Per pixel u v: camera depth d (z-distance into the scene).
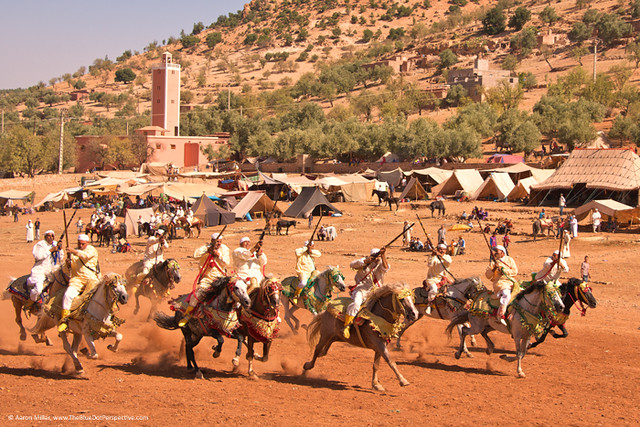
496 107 120.44
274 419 7.90
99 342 13.27
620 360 12.70
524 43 187.88
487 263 31.03
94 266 11.12
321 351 10.76
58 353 12.13
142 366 10.98
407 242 37.62
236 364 10.78
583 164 52.56
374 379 9.91
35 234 48.47
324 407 8.68
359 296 10.35
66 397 8.65
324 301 13.38
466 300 12.59
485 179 63.69
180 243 41.50
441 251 13.35
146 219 48.22
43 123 171.38
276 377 10.70
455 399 9.34
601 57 163.12
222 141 118.25
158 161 111.25
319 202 53.22
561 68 161.50
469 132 85.38
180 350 11.59
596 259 31.70
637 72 140.62
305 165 99.38
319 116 140.12
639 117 90.38
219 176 81.69
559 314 11.51
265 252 35.94
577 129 86.56
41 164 97.19
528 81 144.62
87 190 71.25
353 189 65.25
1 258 34.62
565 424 8.11
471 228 43.09
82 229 51.12
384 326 9.85
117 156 107.06
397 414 8.40
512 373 11.42
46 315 11.38
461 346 12.53
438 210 51.78
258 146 109.19
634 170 49.56
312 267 14.05
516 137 89.62
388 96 148.88
